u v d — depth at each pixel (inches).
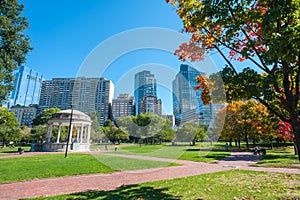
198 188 245.9
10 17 681.0
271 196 206.7
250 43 189.2
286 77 192.1
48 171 388.2
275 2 162.6
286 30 143.9
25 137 2203.5
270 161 553.3
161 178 323.9
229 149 1258.6
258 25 212.7
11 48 666.8
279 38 142.1
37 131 1785.2
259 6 206.8
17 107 4333.2
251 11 187.9
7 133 1688.0
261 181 288.5
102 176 348.5
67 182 302.8
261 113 804.6
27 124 4173.2
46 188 265.0
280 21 164.6
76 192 239.8
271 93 183.0
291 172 376.8
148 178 325.1
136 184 275.7
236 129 1130.7
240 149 1250.0
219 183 275.6
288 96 190.5
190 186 257.3
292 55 139.5
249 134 1138.0
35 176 342.6
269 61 159.0
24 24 711.7
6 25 637.3
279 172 371.6
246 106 956.0
